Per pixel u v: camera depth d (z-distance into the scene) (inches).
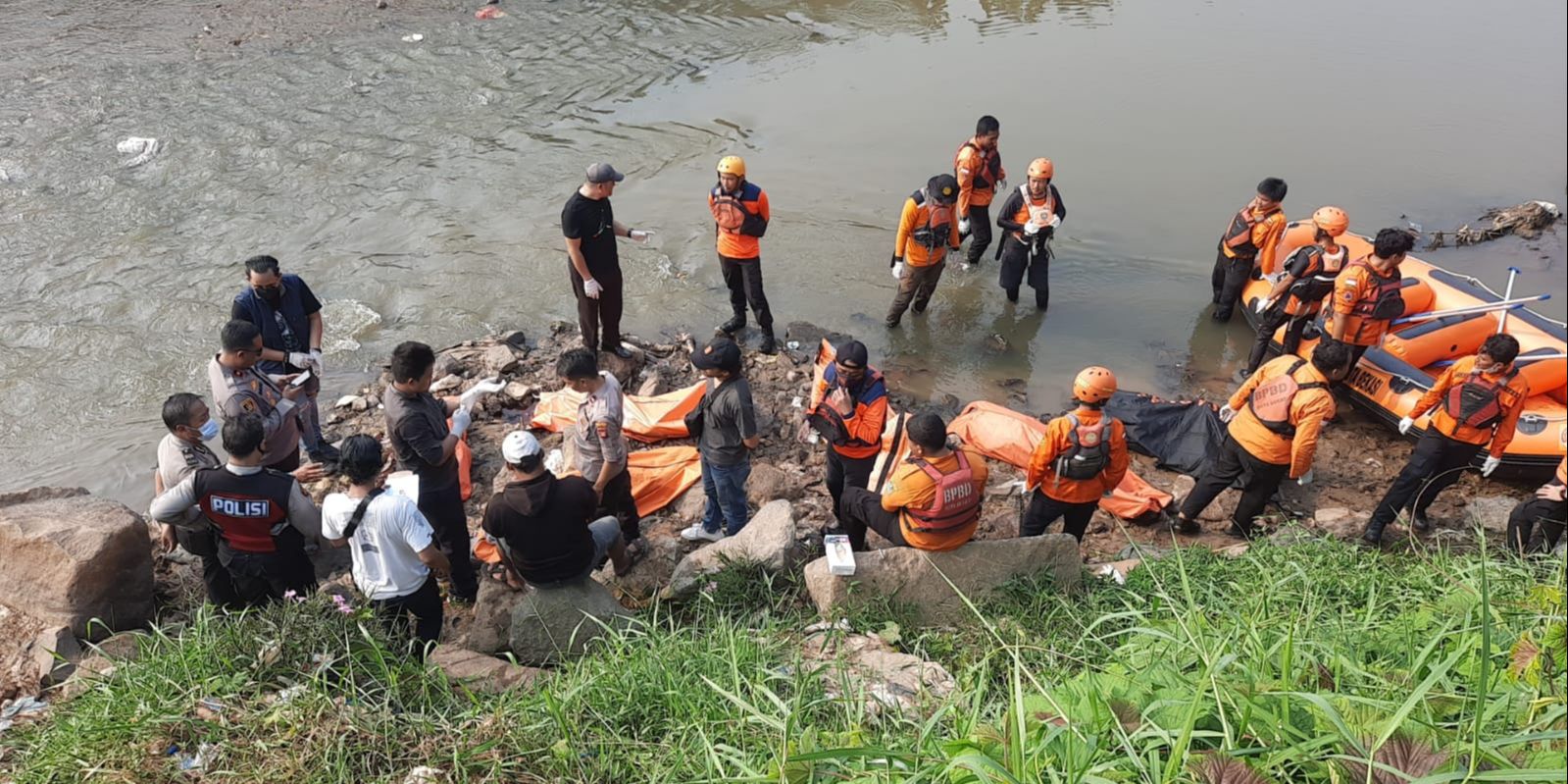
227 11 702.5
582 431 249.8
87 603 219.5
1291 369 266.5
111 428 327.3
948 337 400.2
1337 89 615.8
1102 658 195.2
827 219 474.9
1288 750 120.1
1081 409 246.1
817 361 354.3
